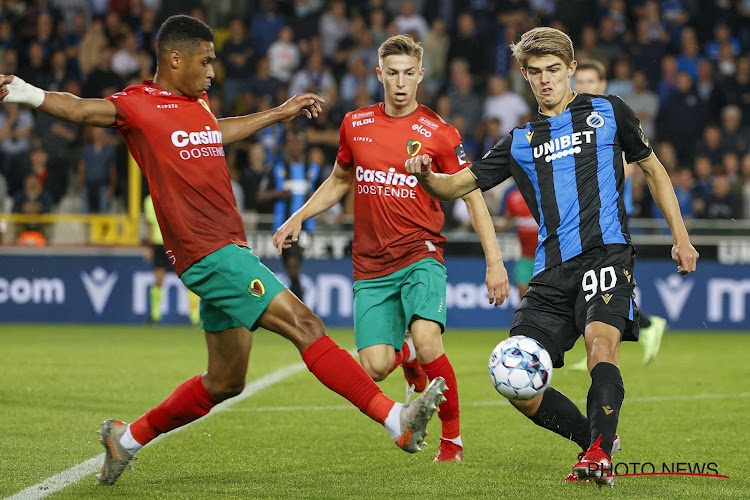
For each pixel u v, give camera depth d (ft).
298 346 47.80
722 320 162.09
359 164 64.95
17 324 163.43
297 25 207.00
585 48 199.00
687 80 191.52
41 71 201.98
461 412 76.48
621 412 77.25
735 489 49.34
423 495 47.55
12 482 50.01
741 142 185.37
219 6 220.64
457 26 211.61
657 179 54.44
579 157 53.42
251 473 53.01
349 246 161.48
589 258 52.49
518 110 190.80
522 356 50.24
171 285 162.81
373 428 68.28
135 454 54.90
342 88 196.44
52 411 73.56
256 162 168.96
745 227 161.79
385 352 63.52
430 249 63.98
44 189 180.45
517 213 142.41
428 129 64.64
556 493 48.03
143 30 207.82
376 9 207.51
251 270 47.93
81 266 164.86
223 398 51.62
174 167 48.75
